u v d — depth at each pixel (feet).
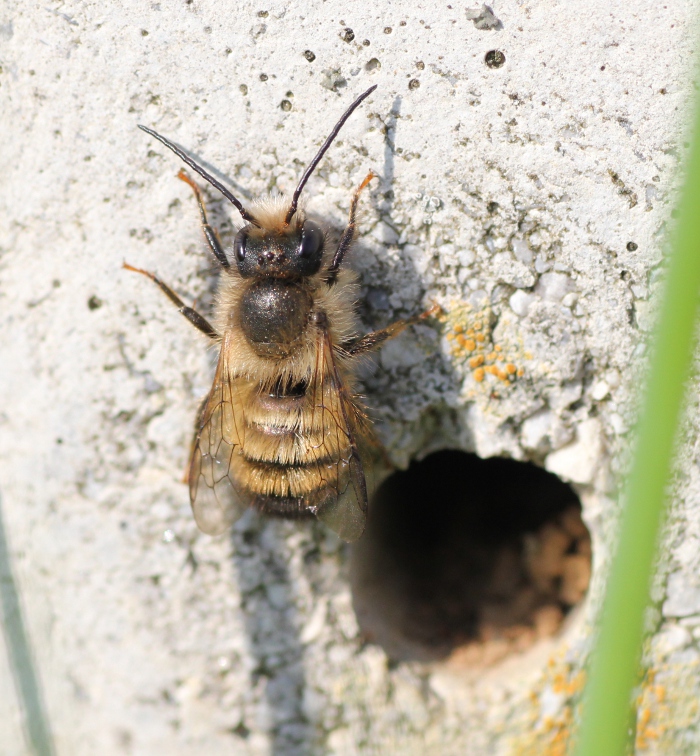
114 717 0.40
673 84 0.38
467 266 0.38
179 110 0.38
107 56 0.38
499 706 0.40
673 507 0.38
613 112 0.38
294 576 0.40
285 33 0.38
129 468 0.40
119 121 0.39
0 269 0.39
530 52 0.38
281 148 0.38
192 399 0.39
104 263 0.39
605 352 0.38
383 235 0.38
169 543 0.40
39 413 0.40
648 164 0.38
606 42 0.38
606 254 0.38
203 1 0.38
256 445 0.38
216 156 0.39
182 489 0.39
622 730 0.30
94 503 0.40
